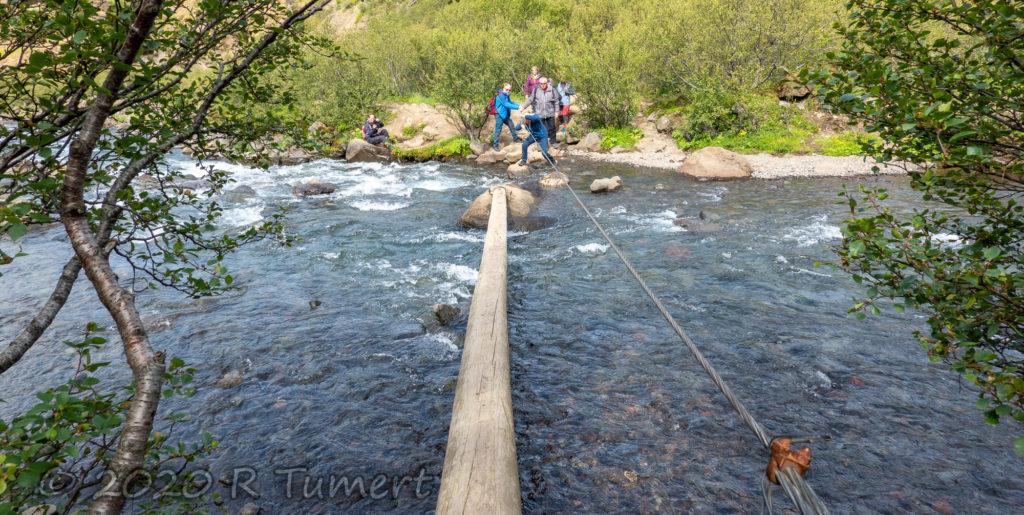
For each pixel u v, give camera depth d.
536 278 7.44
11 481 1.64
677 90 19.67
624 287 6.98
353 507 3.39
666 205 11.38
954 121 2.14
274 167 17.62
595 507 3.34
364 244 9.14
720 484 3.48
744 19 17.38
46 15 2.19
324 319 6.15
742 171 14.28
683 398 4.44
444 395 4.62
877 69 2.58
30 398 4.56
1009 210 2.45
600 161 17.20
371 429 4.17
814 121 16.86
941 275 2.37
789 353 5.10
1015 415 1.94
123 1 2.08
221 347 5.48
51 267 7.97
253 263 8.09
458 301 6.66
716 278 7.11
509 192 10.96
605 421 4.19
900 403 4.25
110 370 5.04
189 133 2.86
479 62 20.39
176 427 4.17
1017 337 2.26
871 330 5.46
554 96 17.83
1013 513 3.16
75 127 2.18
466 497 2.85
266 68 3.07
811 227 9.25
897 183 12.23
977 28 2.36
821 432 3.94
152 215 2.68
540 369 5.02
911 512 3.20
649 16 19.89
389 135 21.59
